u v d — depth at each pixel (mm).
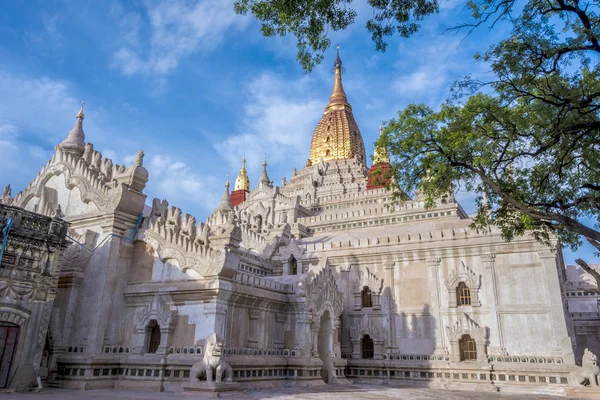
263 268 43844
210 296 25406
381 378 37781
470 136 20297
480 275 37375
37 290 22938
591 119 19125
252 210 63750
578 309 50188
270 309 30891
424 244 39938
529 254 36062
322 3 16688
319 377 31984
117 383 25500
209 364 22859
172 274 27219
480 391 32750
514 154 21109
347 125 94250
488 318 36000
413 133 22469
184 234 27906
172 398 20641
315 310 32969
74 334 26562
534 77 18859
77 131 34562
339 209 69062
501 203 23219
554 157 21969
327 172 83375
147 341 26547
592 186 20688
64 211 30969
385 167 26359
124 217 28625
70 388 24438
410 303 39281
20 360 21875
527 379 32969
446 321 37500
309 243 49625
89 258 28000
